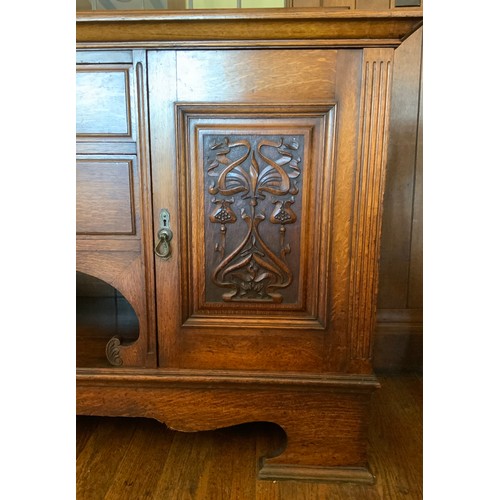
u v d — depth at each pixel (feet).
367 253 2.50
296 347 2.64
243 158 2.49
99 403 2.77
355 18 2.18
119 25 2.26
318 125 2.43
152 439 3.19
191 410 2.73
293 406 2.68
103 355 2.88
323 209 2.49
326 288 2.55
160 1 4.01
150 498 2.58
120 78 2.42
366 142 2.39
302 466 2.77
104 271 2.64
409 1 3.76
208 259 2.60
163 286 2.62
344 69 2.35
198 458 2.97
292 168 2.48
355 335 2.59
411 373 4.29
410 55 3.80
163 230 2.55
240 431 3.31
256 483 2.72
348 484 2.71
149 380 2.66
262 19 2.19
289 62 2.36
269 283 2.61
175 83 2.41
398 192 4.04
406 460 2.95
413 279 4.20
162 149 2.48
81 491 2.64
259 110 2.42
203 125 2.46
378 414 3.53
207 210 2.55
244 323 2.63
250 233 2.56
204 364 2.70
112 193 2.54
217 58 2.38
